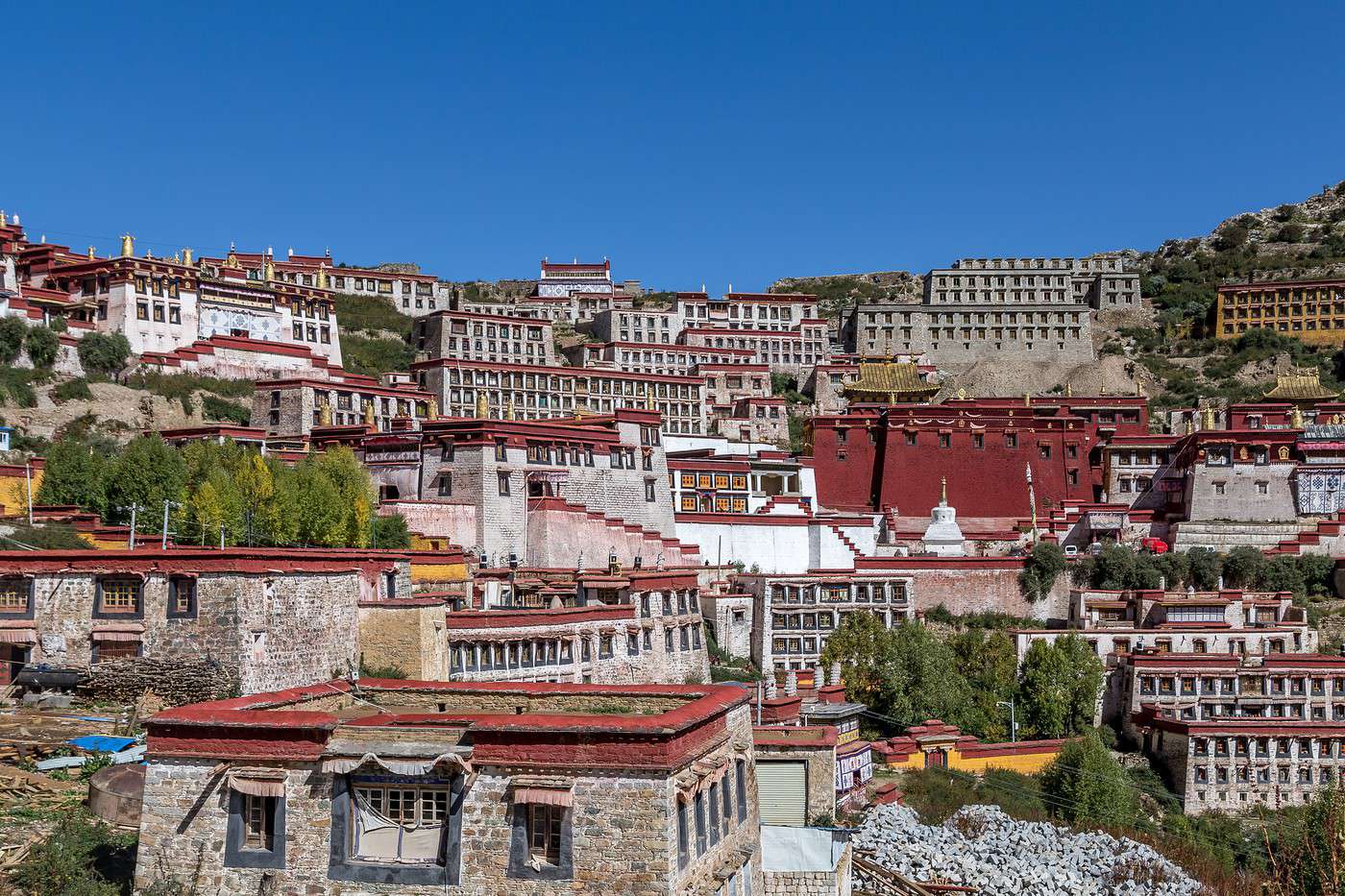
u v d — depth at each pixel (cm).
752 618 10406
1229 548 12675
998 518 14312
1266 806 8881
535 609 7412
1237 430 13500
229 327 14425
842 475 14512
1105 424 15388
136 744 4647
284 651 5372
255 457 8906
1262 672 9819
